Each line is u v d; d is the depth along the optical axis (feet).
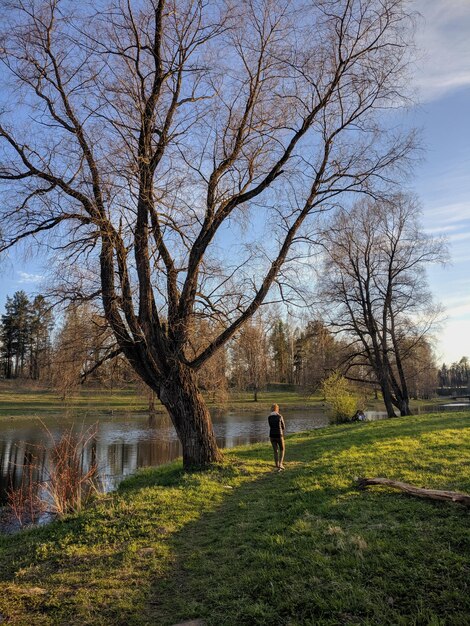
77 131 34.45
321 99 38.93
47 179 34.06
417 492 22.58
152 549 20.17
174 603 15.38
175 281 40.32
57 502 30.14
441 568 14.69
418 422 59.16
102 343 38.78
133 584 17.03
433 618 12.05
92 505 29.63
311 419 140.05
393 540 17.21
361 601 13.42
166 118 37.55
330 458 36.63
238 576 16.56
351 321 96.37
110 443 90.07
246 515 24.09
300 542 18.38
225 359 54.95
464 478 24.93
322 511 22.27
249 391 217.97
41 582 17.95
